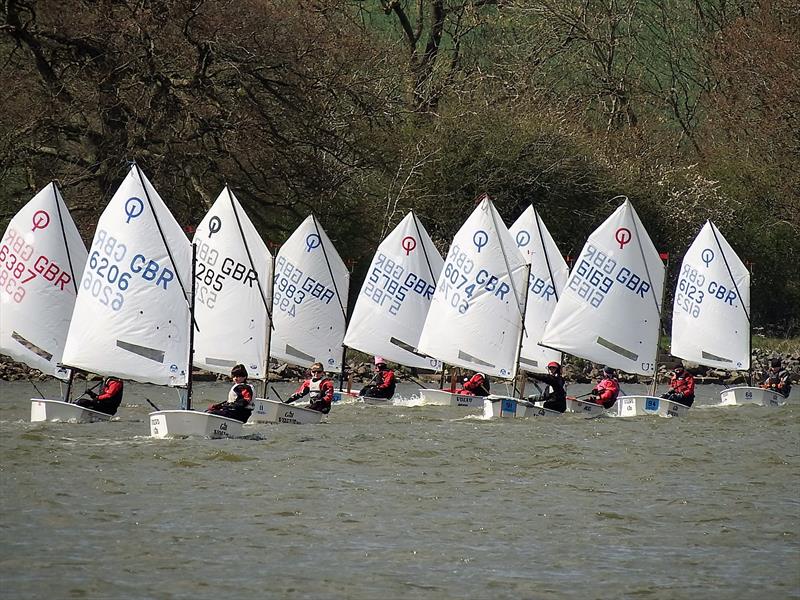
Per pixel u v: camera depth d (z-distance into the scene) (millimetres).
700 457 105000
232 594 62031
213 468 93188
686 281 162125
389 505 82250
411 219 155750
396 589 63625
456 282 141375
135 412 129750
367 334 155750
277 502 81938
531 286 158750
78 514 76750
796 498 87125
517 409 132875
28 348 125875
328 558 68812
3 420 118625
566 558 70125
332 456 100938
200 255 134250
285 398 158875
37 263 125688
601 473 96500
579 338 142750
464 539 73750
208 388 167125
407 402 148625
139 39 199375
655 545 73312
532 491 88438
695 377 199875
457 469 96875
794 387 192250
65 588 62031
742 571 67938
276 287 158250
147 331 109000
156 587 62688
